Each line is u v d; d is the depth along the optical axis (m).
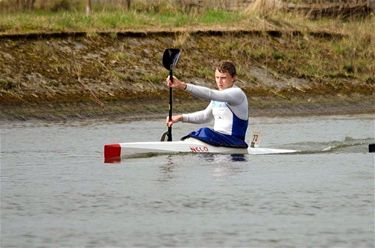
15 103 64.62
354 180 41.56
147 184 40.75
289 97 74.06
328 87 76.69
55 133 57.88
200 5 86.31
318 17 88.00
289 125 63.44
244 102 47.69
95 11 81.06
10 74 67.25
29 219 34.81
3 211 36.09
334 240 31.83
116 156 47.16
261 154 48.62
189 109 68.56
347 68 79.88
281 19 83.69
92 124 62.59
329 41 82.75
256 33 80.38
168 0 85.00
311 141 54.31
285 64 77.88
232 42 78.00
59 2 83.25
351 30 84.94
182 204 36.88
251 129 61.09
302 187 40.00
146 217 34.94
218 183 40.84
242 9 87.12
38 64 69.00
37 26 73.44
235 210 35.91
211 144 47.97
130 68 71.31
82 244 31.55
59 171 44.25
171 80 45.94
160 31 76.44
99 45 72.75
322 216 34.97
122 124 62.69
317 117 69.06
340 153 49.38
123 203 37.19
